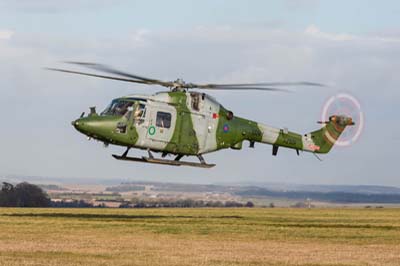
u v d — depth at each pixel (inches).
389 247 2704.2
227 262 2183.8
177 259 2222.0
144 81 3388.3
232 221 3966.5
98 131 3257.9
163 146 3408.0
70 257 2217.0
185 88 3508.9
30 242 2593.5
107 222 3602.4
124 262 2133.4
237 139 3683.6
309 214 5442.9
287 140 3907.5
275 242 2810.0
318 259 2306.8
